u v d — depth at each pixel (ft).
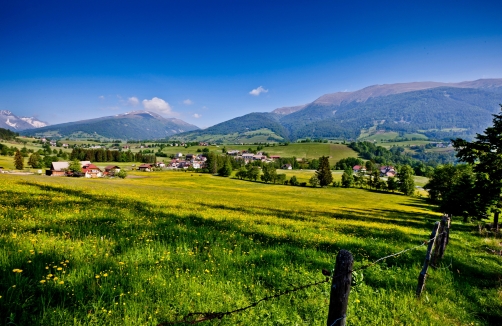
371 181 449.06
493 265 36.58
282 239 41.01
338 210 158.81
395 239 53.67
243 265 25.95
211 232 39.99
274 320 16.72
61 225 34.81
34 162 519.19
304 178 534.37
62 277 18.22
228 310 17.11
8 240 24.38
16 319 13.70
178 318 15.49
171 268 22.97
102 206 58.29
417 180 576.61
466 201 116.37
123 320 14.79
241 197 215.72
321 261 30.17
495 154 82.17
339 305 11.98
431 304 22.39
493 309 22.76
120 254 24.72
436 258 32.04
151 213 55.06
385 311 20.10
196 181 418.10
